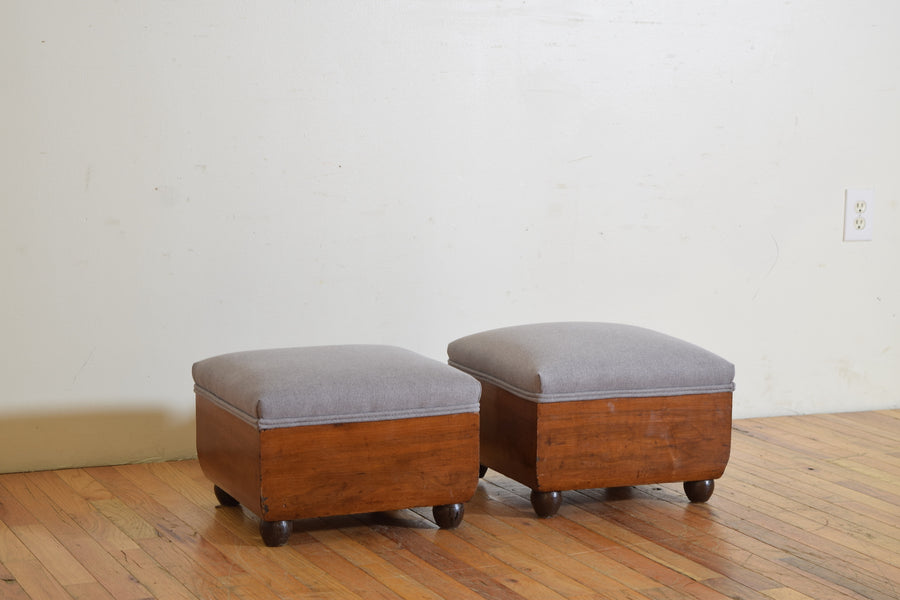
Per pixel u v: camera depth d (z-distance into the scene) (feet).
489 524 7.42
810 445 9.68
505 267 9.82
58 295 8.54
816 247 10.80
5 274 8.38
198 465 8.88
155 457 8.96
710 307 10.53
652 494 8.18
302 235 9.17
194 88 8.73
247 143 8.92
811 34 10.53
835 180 10.78
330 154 9.17
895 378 11.20
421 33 9.32
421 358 7.46
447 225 9.59
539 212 9.87
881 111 10.86
